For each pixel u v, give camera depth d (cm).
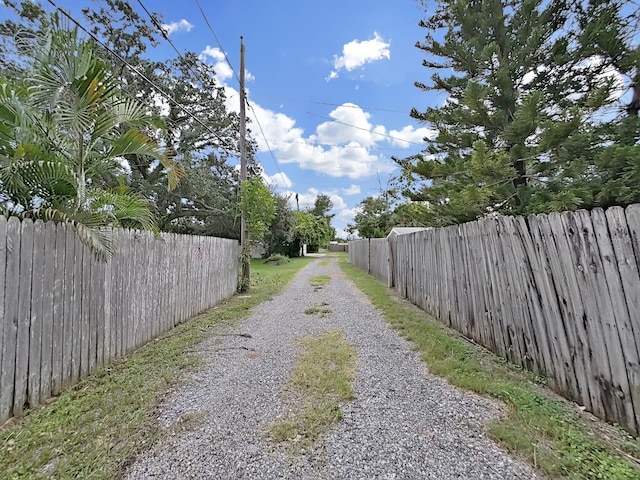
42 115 286
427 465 173
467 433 201
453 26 708
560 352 243
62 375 271
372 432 205
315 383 279
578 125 445
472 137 653
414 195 800
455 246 447
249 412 232
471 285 398
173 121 1395
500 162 496
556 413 214
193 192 1473
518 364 300
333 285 966
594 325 212
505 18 625
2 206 268
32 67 287
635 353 184
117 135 375
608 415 201
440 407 234
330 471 171
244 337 428
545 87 624
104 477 166
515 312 304
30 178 277
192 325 496
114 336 343
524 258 288
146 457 183
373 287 907
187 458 182
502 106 618
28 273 242
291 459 181
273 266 1861
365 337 418
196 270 569
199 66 1370
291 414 229
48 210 262
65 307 277
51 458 181
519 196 580
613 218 197
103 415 227
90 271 309
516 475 163
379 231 1942
